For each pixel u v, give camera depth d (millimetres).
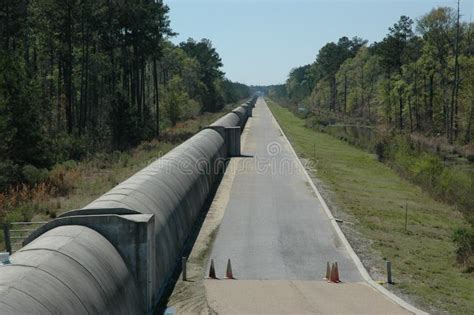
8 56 38906
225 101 168375
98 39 63281
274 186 38469
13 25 51469
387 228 29703
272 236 26312
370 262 22906
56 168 39969
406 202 38125
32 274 11570
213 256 23125
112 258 14742
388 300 18297
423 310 17656
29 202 30281
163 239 19391
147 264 15758
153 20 64062
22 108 37469
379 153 59594
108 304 13141
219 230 27125
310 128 97375
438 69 81125
